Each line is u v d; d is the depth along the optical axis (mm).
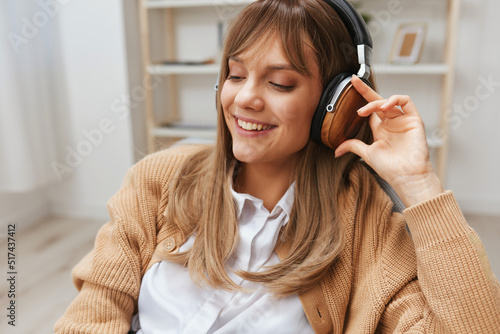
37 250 2312
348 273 707
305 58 638
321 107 665
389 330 685
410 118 648
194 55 2986
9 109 2256
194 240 769
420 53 2498
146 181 819
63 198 2836
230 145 768
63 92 2660
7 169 2322
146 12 2633
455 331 583
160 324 735
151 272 757
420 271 632
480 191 2801
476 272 587
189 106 3086
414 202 629
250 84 646
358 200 748
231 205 740
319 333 691
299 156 743
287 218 735
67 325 717
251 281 702
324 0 676
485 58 2607
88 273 753
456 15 2371
